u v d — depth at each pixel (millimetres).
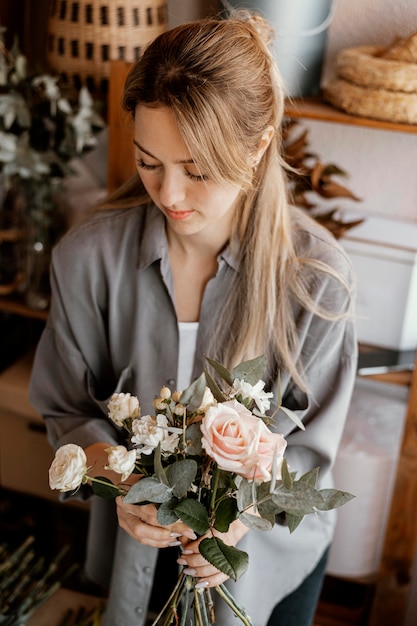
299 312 1351
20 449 2117
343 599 2111
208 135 1074
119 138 1749
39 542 2219
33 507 2334
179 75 1067
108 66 1759
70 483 970
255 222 1289
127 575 1436
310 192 1896
